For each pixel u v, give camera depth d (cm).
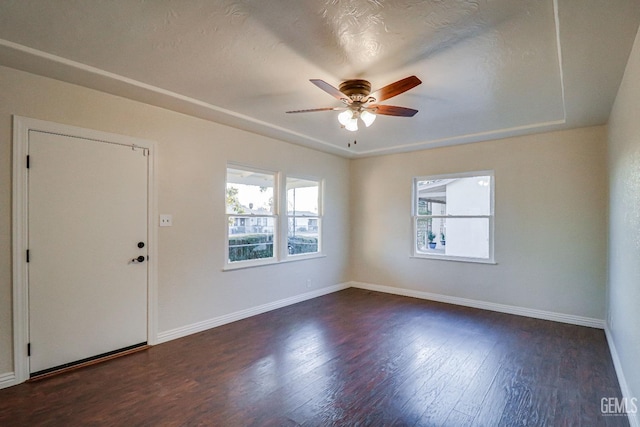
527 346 314
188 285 345
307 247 511
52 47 214
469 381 247
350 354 296
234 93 292
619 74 231
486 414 206
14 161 241
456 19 182
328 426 195
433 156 495
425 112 338
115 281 293
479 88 276
